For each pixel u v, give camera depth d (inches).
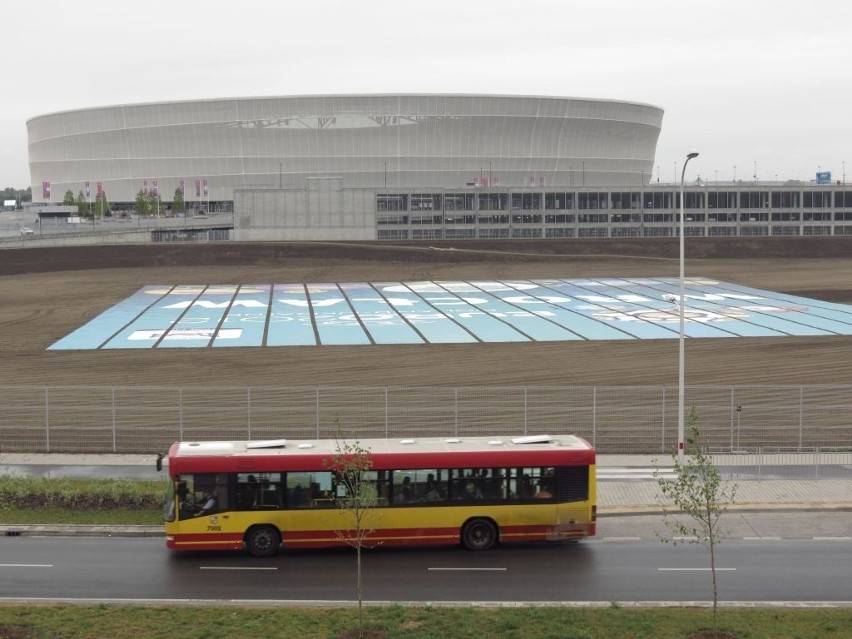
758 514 1294.3
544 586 1008.9
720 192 6752.0
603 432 1745.8
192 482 1121.4
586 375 2253.9
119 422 1825.8
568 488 1155.9
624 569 1071.0
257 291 4087.1
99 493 1304.1
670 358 2471.7
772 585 1010.7
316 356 2536.9
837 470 1524.4
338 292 4040.4
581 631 838.5
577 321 3139.8
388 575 1051.3
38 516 1261.1
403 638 827.4
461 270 4877.0
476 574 1054.4
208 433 1734.7
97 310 3474.4
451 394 2030.0
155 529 1218.0
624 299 3759.8
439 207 6373.0
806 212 6830.7
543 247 5639.8
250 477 1125.1
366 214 6053.2
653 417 1841.8
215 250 5113.2
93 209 7652.6
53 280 4441.4
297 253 5128.0
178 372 2326.5
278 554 1137.4
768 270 4953.3
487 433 1708.9
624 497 1369.3
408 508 1138.7
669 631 847.1
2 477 1397.6
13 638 818.2
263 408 1893.5
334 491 1130.0
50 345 2728.8
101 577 1037.2
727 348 2615.7
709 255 5492.1
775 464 1557.6
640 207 6678.2
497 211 6466.5
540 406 1923.0
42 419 1855.3
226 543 1121.4
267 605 935.0
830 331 2903.5
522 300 3745.1
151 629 845.8
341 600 960.3
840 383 2150.6
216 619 872.3
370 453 1105.4
